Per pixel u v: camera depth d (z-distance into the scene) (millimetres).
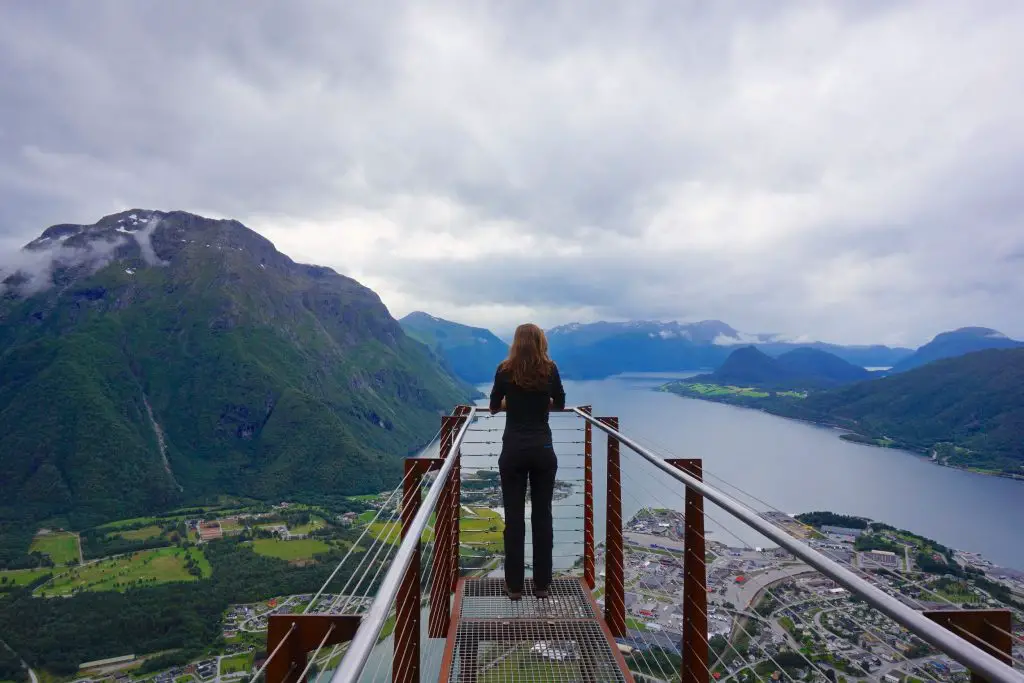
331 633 1538
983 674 1071
